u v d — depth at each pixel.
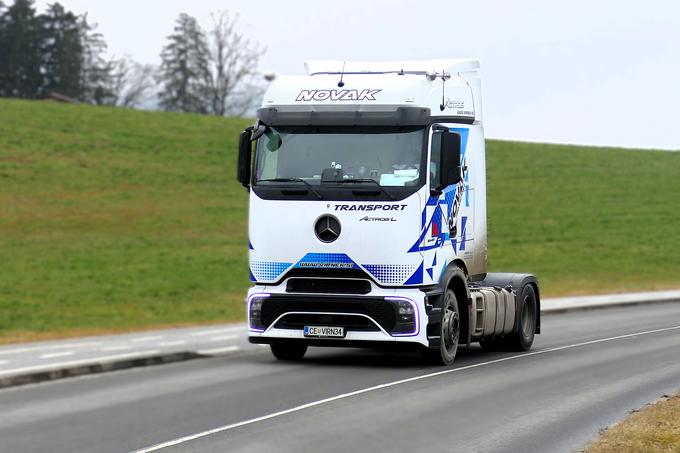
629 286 126.44
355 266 45.03
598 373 45.19
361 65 48.78
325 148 45.56
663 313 89.44
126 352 50.72
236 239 144.00
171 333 65.06
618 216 181.00
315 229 45.34
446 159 45.12
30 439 29.03
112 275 115.38
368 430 30.59
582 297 107.00
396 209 44.72
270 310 46.09
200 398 36.97
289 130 45.94
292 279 46.03
